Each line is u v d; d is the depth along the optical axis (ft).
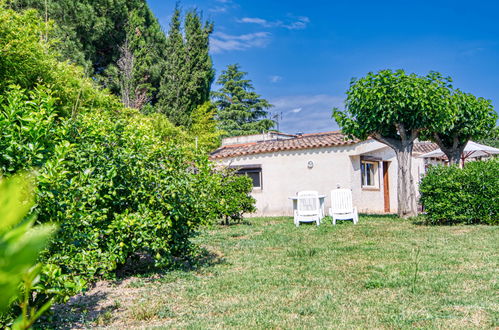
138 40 98.73
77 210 15.72
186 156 26.84
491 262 24.29
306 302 17.63
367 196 65.36
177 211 24.17
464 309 16.06
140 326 15.33
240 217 54.29
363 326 14.48
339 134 68.33
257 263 26.37
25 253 1.43
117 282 22.45
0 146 13.46
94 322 15.84
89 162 21.01
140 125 26.84
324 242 34.09
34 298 14.10
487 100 55.06
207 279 22.54
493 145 94.53
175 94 103.86
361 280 20.97
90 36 95.50
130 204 23.68
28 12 43.68
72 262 15.20
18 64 36.91
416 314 15.57
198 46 109.19
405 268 23.32
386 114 48.78
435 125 48.32
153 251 23.94
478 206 42.09
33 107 16.71
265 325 14.82
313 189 63.98
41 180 13.25
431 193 44.01
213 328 14.69
